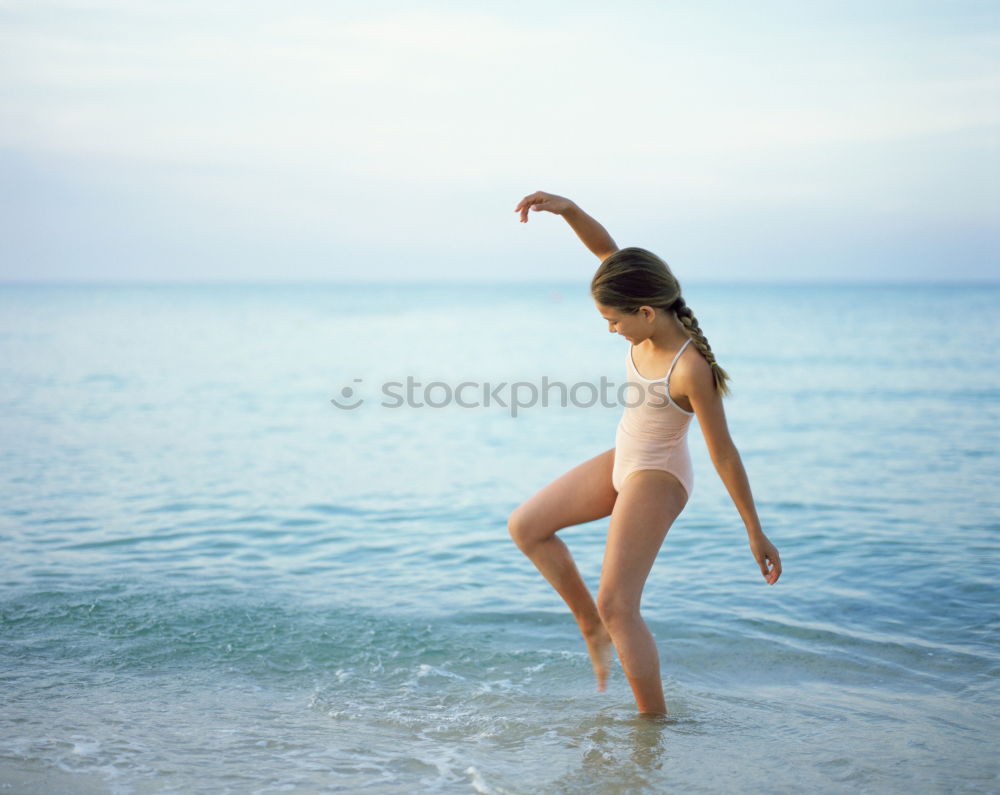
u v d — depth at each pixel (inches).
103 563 235.3
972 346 1280.8
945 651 169.2
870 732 134.0
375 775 119.9
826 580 218.5
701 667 163.8
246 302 4055.1
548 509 144.1
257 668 161.8
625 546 134.3
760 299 4315.9
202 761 123.4
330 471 407.5
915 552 242.7
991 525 276.4
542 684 156.1
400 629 183.2
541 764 123.3
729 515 299.0
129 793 113.1
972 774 119.5
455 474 404.8
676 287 131.0
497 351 1321.4
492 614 194.7
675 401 131.6
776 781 117.7
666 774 120.0
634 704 146.4
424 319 2455.7
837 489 347.9
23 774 117.6
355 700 147.9
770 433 525.3
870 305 3216.0
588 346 1422.2
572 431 562.6
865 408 638.5
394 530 285.9
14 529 276.7
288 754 126.5
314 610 194.9
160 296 5231.3
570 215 149.9
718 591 211.0
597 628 149.4
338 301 4367.6
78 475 378.9
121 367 974.4
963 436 498.3
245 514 307.0
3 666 158.6
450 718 140.7
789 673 160.4
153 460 424.5
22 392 722.8
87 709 141.2
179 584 213.8
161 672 158.2
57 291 6692.9
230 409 648.4
